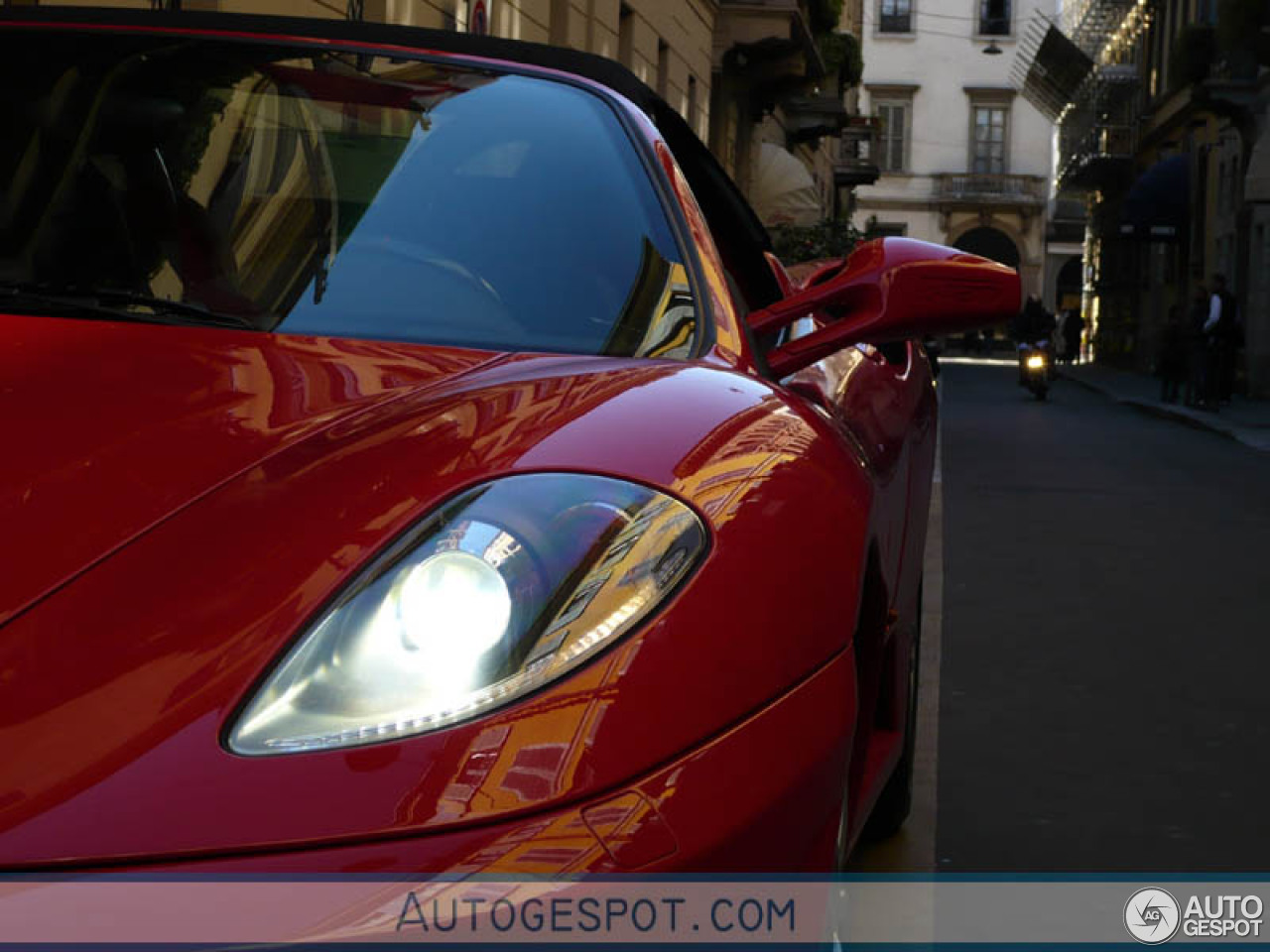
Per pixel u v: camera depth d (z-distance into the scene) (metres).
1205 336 23.16
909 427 2.95
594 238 2.09
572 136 2.27
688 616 1.28
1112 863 3.32
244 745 1.13
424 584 1.25
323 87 2.35
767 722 1.28
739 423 1.60
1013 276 2.10
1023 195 63.88
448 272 2.02
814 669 1.37
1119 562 7.79
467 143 2.25
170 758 1.12
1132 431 19.30
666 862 1.14
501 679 1.20
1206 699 4.85
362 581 1.26
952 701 4.76
